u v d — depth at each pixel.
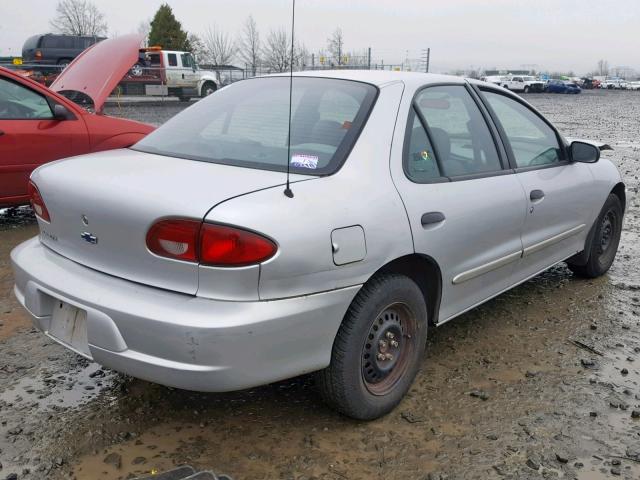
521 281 4.02
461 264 3.30
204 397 3.14
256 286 2.34
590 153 4.28
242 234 2.29
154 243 2.41
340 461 2.69
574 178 4.35
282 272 2.37
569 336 4.02
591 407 3.18
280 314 2.38
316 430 2.89
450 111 3.46
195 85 27.05
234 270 2.30
